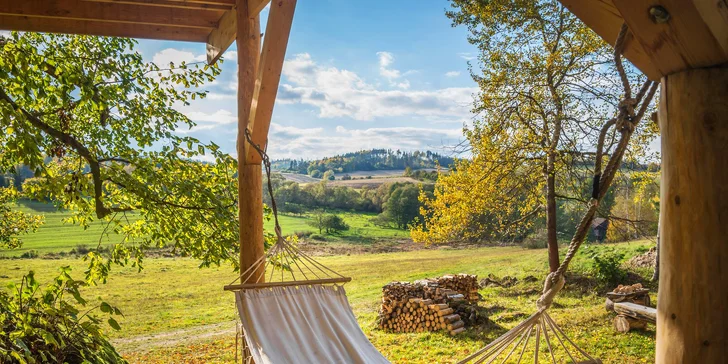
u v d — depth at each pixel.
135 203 7.27
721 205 1.18
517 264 18.72
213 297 19.00
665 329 1.28
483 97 10.96
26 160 5.00
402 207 43.84
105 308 3.95
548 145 10.92
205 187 7.18
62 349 4.01
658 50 1.27
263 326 3.90
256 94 4.49
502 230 13.08
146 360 10.25
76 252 28.39
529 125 10.98
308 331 3.99
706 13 1.12
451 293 10.69
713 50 1.17
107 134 7.40
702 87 1.21
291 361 3.69
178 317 15.69
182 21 5.54
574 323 8.97
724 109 1.19
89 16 5.15
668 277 1.27
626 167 11.66
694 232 1.21
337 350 3.91
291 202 52.00
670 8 1.17
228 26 5.34
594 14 1.51
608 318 8.98
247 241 4.89
